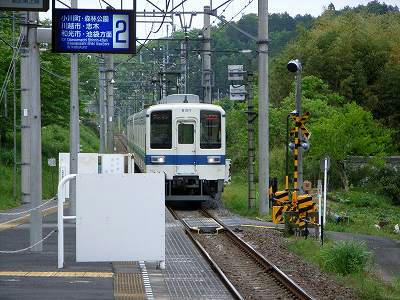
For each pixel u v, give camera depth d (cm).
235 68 3153
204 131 2805
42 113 4350
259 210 2592
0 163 3803
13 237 1844
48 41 1605
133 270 1384
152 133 2795
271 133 4784
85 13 1577
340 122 4184
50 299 1105
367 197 3966
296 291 1282
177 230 2094
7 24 3991
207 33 3222
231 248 1862
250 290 1320
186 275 1354
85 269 1377
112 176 1333
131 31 1589
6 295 1127
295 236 2064
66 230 1981
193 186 2817
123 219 1338
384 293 1348
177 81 3988
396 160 4691
